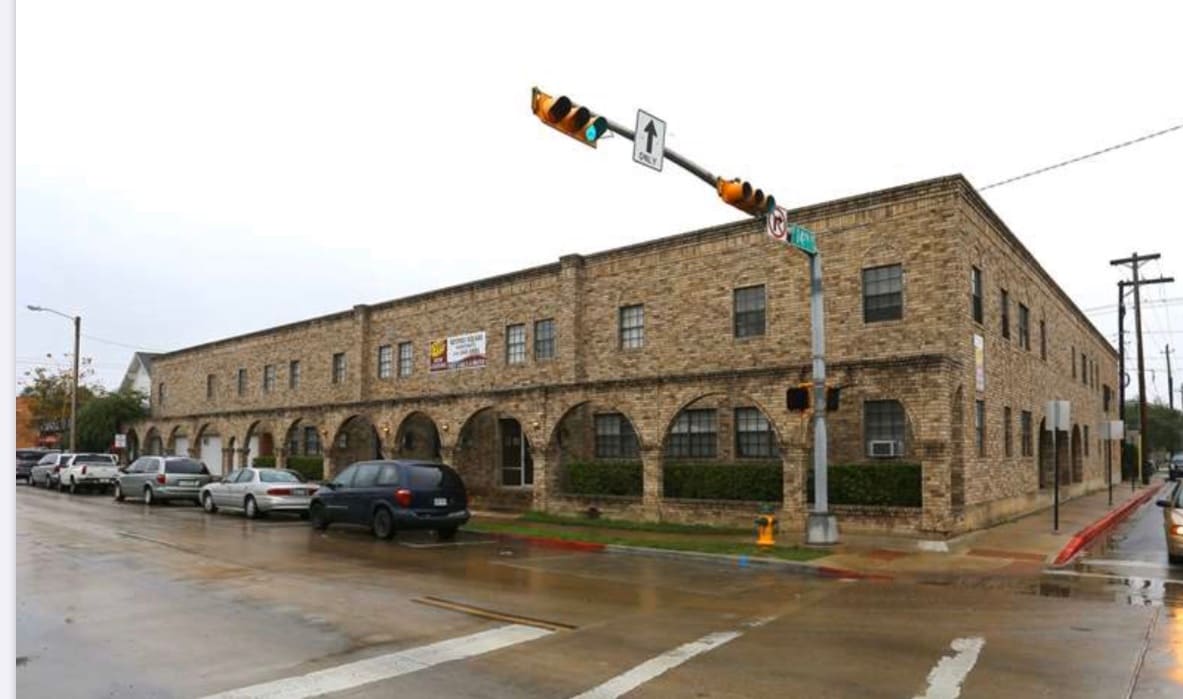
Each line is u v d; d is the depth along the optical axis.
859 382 17.75
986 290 20.55
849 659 7.93
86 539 18.20
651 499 20.77
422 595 11.48
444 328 30.83
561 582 12.75
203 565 14.34
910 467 17.81
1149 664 7.73
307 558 15.40
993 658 7.95
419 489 18.73
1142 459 44.56
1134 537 19.14
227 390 43.09
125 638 8.85
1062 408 18.52
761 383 18.91
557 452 23.59
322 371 36.38
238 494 24.48
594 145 11.42
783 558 14.62
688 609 10.55
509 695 6.80
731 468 20.67
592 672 7.49
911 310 18.89
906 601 11.13
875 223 19.66
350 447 34.50
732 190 13.80
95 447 50.62
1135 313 44.72
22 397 59.78
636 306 24.70
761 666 7.68
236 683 7.15
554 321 26.78
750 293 22.05
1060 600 11.15
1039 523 20.61
